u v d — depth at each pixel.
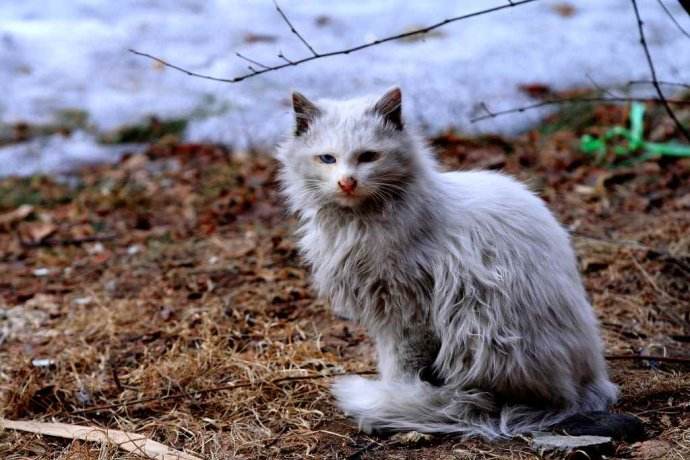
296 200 5.31
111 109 12.54
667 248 7.70
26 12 15.40
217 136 11.87
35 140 12.03
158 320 7.06
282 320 6.94
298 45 13.44
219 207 9.77
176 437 5.24
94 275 8.29
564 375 5.07
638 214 8.66
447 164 10.03
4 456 5.10
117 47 13.96
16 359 6.48
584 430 4.84
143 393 5.82
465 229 5.02
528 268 5.02
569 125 11.16
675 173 9.34
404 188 5.01
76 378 6.02
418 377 5.16
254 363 6.05
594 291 7.12
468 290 4.94
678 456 4.57
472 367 5.02
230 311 7.09
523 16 13.85
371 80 12.31
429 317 5.08
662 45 12.51
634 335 6.43
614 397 5.38
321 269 5.25
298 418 5.38
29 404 5.69
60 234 9.46
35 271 8.48
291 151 5.23
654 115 10.84
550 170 9.91
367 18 14.20
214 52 13.61
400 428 5.05
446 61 12.59
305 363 6.14
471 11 14.13
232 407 5.56
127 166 11.31
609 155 10.06
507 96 11.79
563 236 5.39
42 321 7.26
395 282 4.99
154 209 10.06
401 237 4.94
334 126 5.04
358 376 5.53
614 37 12.81
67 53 13.85
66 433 5.28
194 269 8.16
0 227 9.73
